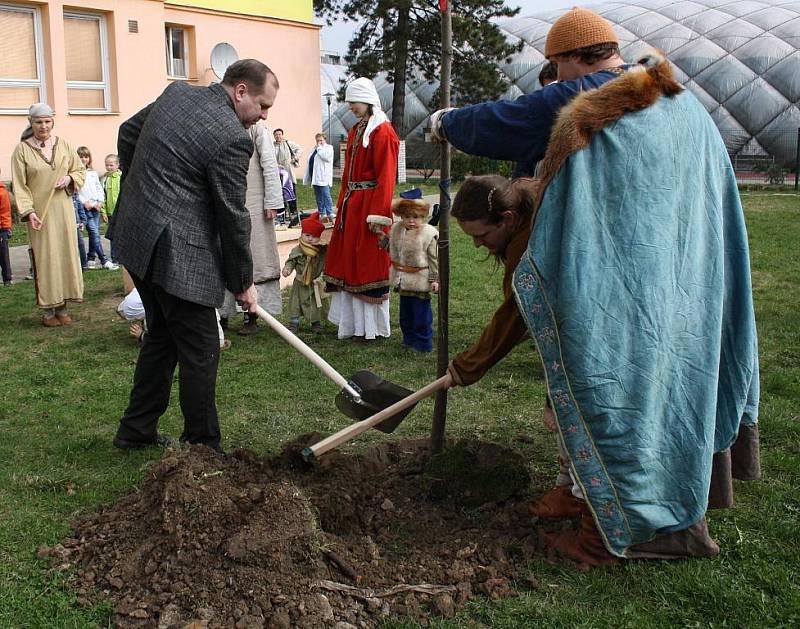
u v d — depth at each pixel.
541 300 3.32
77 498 4.20
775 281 10.62
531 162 3.80
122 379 6.40
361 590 3.32
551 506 3.83
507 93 33.38
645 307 3.25
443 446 4.58
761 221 17.05
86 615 3.22
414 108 34.25
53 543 3.73
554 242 3.30
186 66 23.92
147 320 4.70
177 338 4.53
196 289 4.36
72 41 19.64
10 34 18.28
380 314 7.48
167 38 23.48
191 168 4.31
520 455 4.50
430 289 7.09
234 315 8.58
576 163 3.24
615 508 3.39
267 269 7.95
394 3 27.69
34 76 18.80
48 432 5.22
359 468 4.43
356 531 3.83
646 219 3.24
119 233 4.43
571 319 3.24
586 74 3.66
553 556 3.64
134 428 4.82
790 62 31.72
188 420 4.63
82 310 8.99
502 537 3.77
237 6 24.69
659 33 34.28
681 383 3.39
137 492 4.04
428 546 3.73
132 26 20.52
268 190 7.80
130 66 20.61
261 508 3.49
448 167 4.27
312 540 3.40
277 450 4.93
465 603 3.32
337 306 7.60
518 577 3.48
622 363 3.27
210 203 4.42
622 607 3.30
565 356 3.28
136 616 3.18
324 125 37.03
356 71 29.64
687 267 3.35
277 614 3.11
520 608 3.27
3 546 3.71
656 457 3.38
